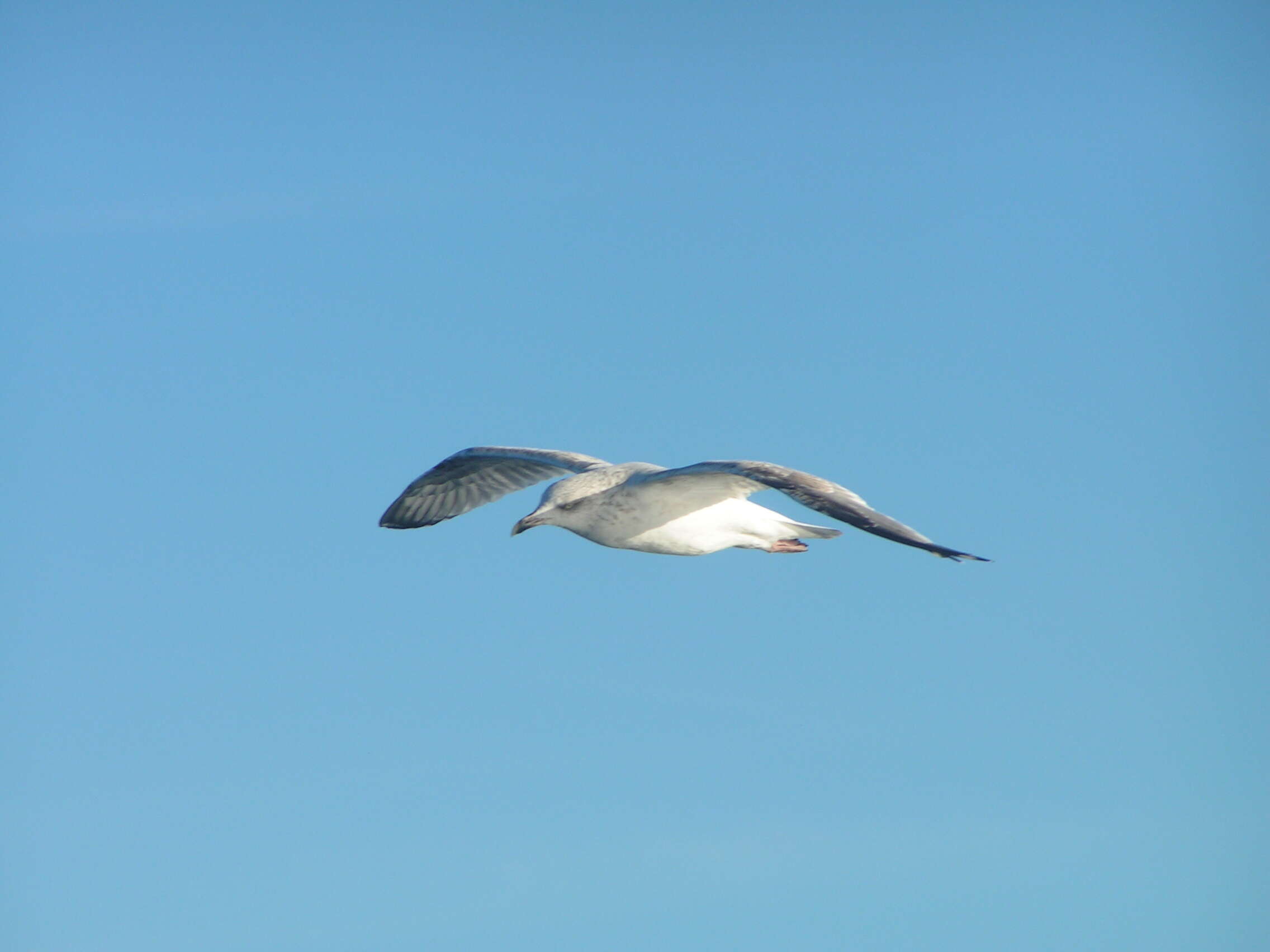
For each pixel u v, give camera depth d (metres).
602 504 18.39
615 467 19.17
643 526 18.23
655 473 17.97
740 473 16.16
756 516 18.59
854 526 14.75
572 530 18.89
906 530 14.55
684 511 18.20
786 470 15.94
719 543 18.58
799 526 18.70
